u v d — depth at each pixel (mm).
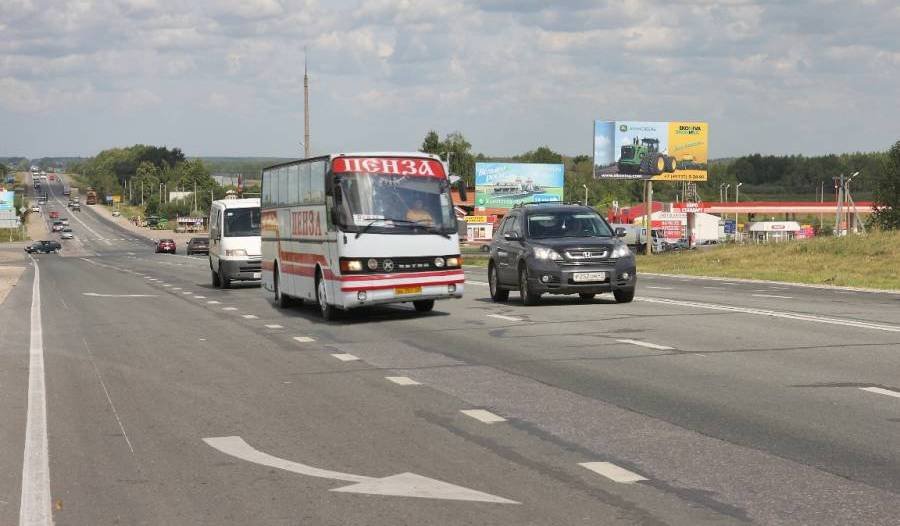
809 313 20250
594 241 22953
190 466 8078
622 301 23375
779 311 20766
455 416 9977
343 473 7727
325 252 21031
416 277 20516
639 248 86375
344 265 20156
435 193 20922
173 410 10719
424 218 20688
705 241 106312
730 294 26781
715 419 9516
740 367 12797
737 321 18703
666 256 55281
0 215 142875
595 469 7672
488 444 8656
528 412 10094
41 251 121375
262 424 9805
